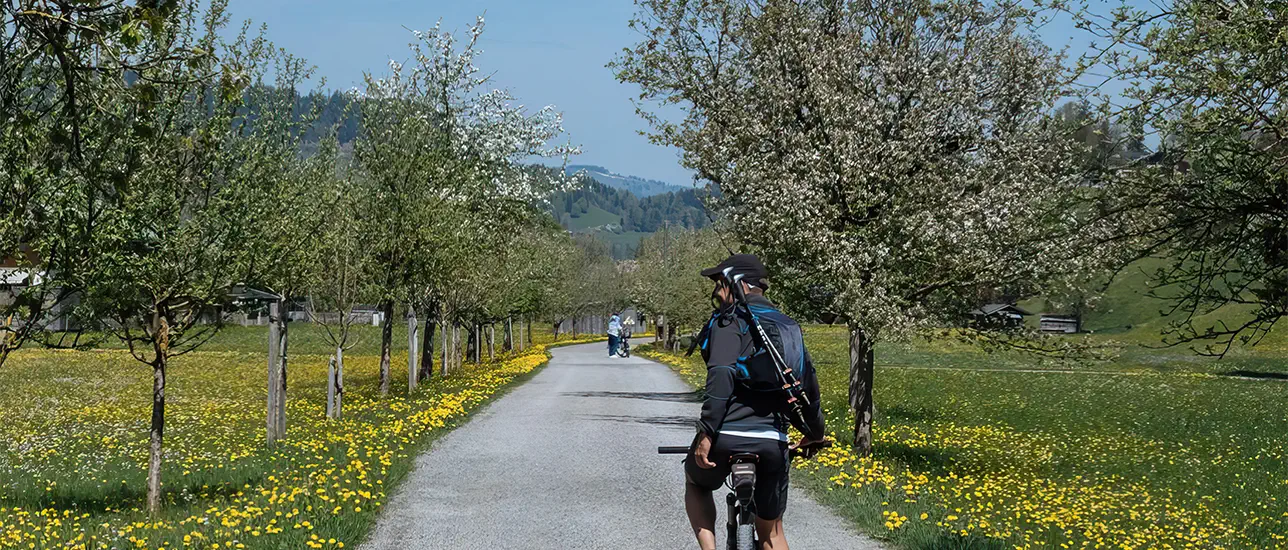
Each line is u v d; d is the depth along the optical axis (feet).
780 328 18.54
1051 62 61.93
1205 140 39.11
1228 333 43.50
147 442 57.72
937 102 59.93
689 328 236.02
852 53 62.69
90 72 24.29
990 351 56.39
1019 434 74.54
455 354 142.61
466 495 37.76
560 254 238.68
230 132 35.78
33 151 29.50
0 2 22.66
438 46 108.17
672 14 77.15
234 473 43.29
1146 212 44.80
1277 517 42.34
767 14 65.51
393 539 30.32
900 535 30.01
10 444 57.26
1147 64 39.06
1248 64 37.22
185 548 27.81
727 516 33.50
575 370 140.36
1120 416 91.50
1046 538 33.45
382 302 87.15
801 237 52.42
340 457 45.34
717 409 18.02
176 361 156.35
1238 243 42.83
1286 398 111.65
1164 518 42.06
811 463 43.52
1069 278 52.42
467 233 92.84
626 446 52.70
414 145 87.30
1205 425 84.89
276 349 54.70
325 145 65.72
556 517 33.78
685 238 266.98
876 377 139.54
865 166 53.72
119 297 34.68
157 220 34.40
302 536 28.60
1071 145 50.16
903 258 53.57
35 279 32.81
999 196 53.62
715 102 74.95
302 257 44.62
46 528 31.19
